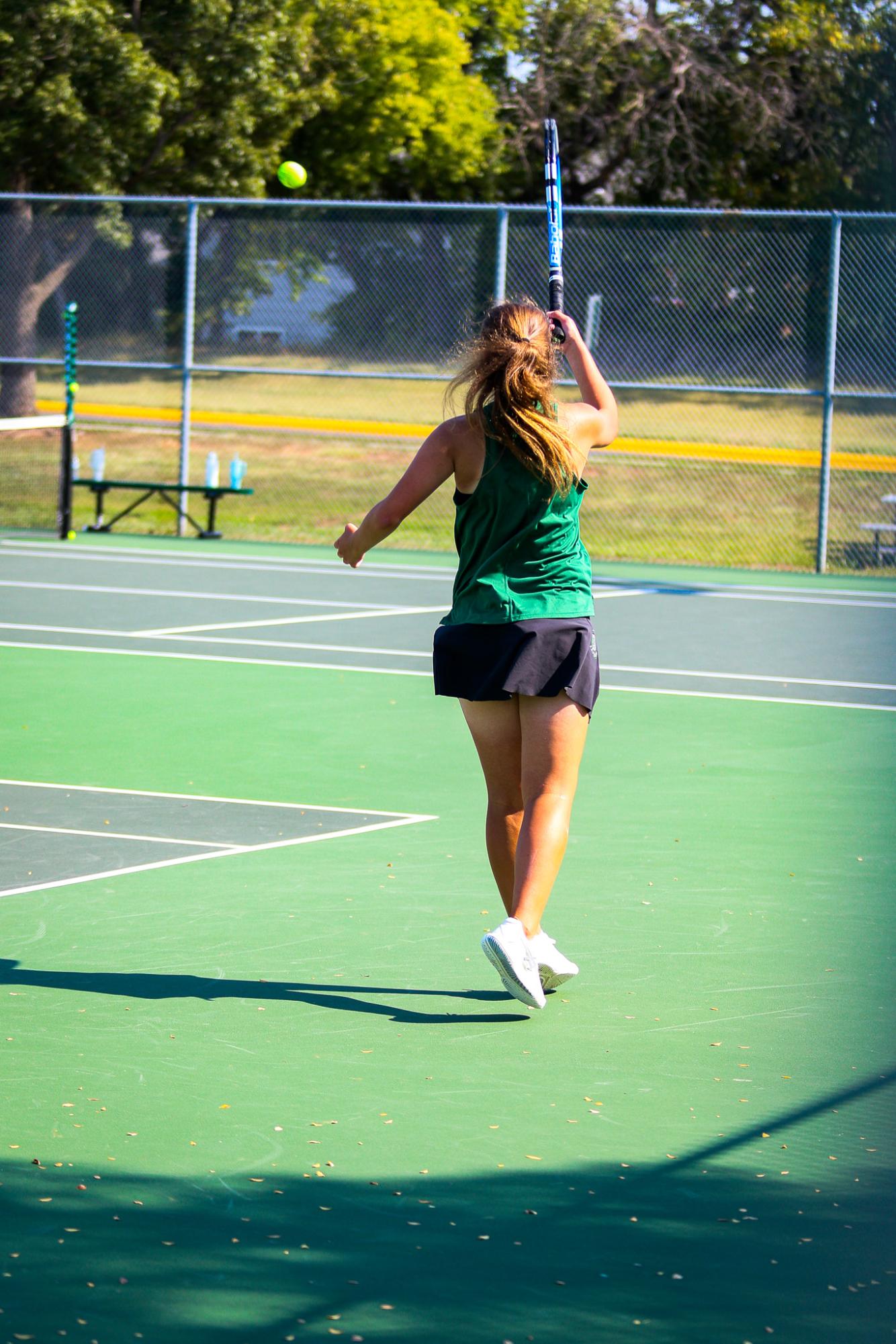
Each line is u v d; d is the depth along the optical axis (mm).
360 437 47719
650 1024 11391
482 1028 11250
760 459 56719
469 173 91312
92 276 61719
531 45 91938
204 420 67438
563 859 15836
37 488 53156
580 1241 8148
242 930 13406
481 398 11086
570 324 12203
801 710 24234
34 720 22297
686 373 51031
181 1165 8953
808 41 88625
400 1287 7656
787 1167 9086
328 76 76188
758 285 49969
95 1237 8078
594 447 11766
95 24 61719
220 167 70062
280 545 44844
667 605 35719
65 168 64875
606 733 22234
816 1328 7344
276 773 19469
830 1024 11453
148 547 43438
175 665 26781
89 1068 10391
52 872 15109
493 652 11156
